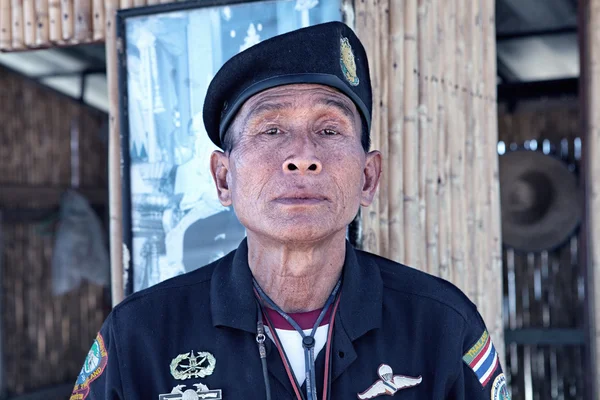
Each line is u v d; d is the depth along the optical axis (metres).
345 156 1.13
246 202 1.14
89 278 4.55
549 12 3.34
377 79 1.82
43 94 4.81
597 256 2.76
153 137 1.95
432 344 1.18
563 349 4.38
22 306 4.56
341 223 1.12
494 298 2.30
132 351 1.17
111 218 2.07
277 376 1.13
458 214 2.09
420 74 1.92
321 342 1.17
